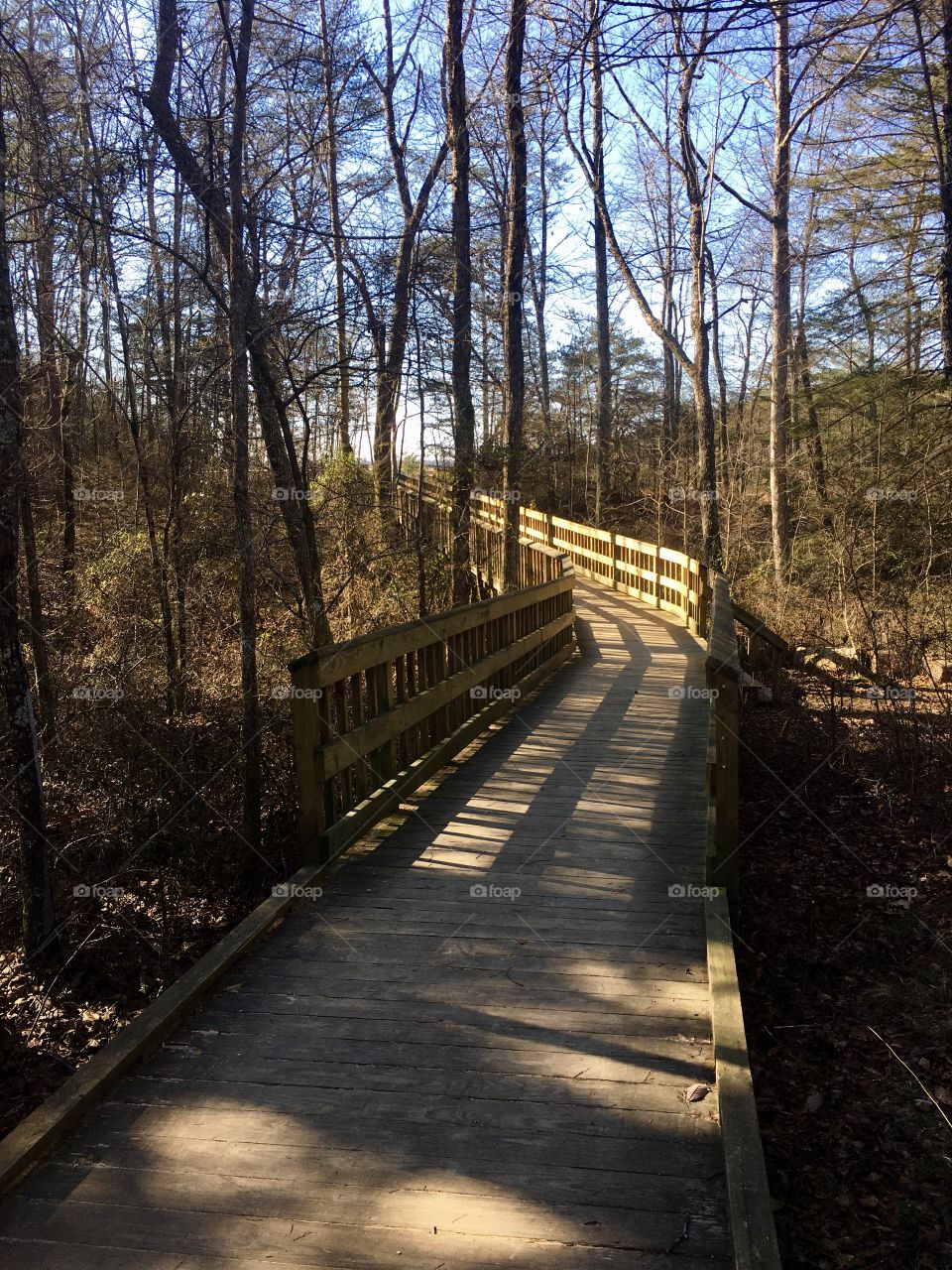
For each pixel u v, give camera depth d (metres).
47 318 8.40
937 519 10.73
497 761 7.10
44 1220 2.51
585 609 16.41
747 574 19.38
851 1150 3.36
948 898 5.51
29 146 7.73
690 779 6.57
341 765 5.20
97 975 5.41
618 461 30.69
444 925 4.34
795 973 4.80
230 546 8.78
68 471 9.27
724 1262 2.33
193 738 6.77
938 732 7.11
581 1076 3.14
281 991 3.76
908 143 15.57
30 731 5.36
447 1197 2.58
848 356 17.70
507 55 11.59
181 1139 2.84
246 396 5.84
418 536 9.75
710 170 19.20
